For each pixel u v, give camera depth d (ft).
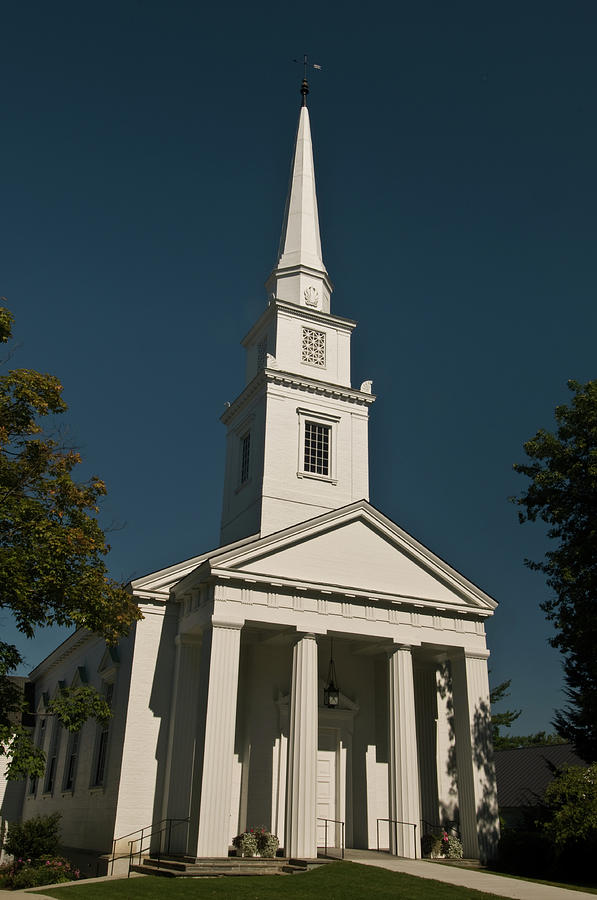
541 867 78.74
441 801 96.22
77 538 65.36
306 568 87.76
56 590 65.00
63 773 112.78
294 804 77.10
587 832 71.51
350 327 121.49
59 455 71.56
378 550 92.68
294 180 132.87
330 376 116.88
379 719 99.30
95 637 114.11
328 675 98.27
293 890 60.75
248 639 95.66
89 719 106.63
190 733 87.35
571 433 92.02
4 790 136.77
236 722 92.73
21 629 65.82
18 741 64.28
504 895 59.06
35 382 70.03
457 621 93.50
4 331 69.67
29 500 65.92
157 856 79.82
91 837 92.48
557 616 91.81
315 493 107.14
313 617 85.76
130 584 92.22
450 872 70.38
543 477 91.20
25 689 151.94
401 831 81.25
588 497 89.92
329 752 95.61
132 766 85.76
